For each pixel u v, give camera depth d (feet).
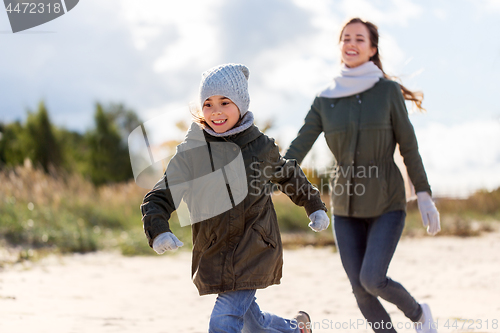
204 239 14.97
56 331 21.09
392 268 44.24
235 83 15.44
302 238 65.00
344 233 20.02
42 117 162.30
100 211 67.00
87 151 193.77
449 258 49.08
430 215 19.49
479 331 21.75
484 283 35.58
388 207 19.56
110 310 27.50
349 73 20.75
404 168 20.93
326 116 21.01
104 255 52.60
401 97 20.17
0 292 30.30
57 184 71.05
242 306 14.83
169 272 43.70
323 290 36.09
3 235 55.01
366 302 19.35
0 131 165.37
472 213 78.64
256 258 14.92
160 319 25.80
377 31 21.56
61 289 33.53
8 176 69.72
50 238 55.52
